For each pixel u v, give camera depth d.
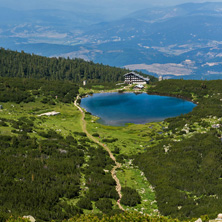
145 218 40.78
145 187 59.88
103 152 78.56
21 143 71.06
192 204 49.88
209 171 63.12
